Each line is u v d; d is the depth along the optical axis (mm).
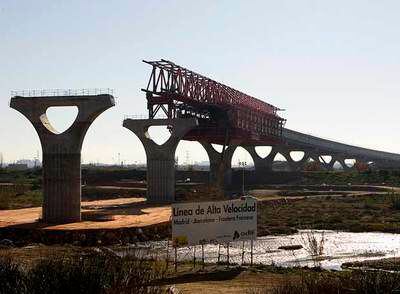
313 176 148500
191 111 104688
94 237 45562
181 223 28156
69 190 52250
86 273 14273
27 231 46375
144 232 48781
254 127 126688
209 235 28844
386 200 92812
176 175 144750
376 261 37031
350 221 64375
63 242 44969
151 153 83750
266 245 45125
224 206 29328
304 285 16656
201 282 25922
